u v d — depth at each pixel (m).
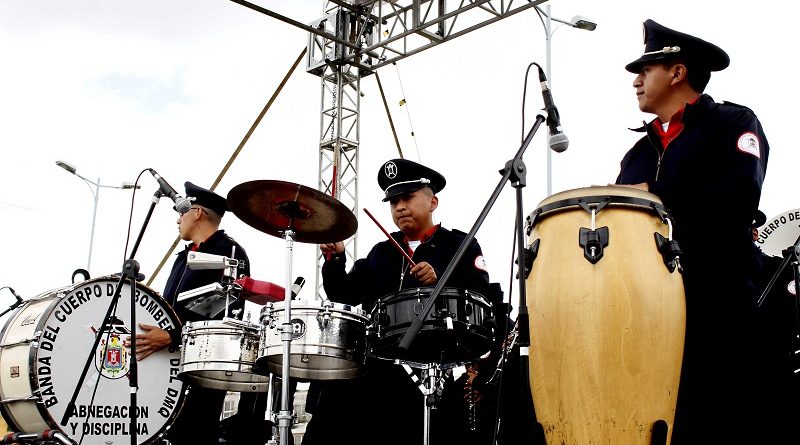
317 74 14.70
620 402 3.62
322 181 14.42
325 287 6.38
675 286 3.81
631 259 3.74
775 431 4.27
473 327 5.17
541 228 4.01
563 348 3.72
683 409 4.11
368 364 6.08
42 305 6.38
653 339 3.67
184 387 6.75
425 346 5.35
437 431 6.05
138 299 6.60
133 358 5.75
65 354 6.29
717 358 4.16
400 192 6.36
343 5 13.77
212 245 7.53
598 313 3.68
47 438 6.10
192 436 7.12
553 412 3.74
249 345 6.24
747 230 4.39
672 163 4.45
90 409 6.36
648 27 4.77
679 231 4.24
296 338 5.58
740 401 4.14
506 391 4.79
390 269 6.43
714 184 4.17
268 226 6.02
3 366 6.30
